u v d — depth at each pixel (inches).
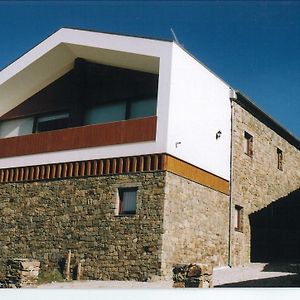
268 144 745.0
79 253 527.8
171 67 521.7
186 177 526.3
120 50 568.1
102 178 538.3
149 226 486.0
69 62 664.4
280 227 688.4
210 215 566.6
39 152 607.8
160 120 512.1
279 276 476.1
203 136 572.4
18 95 703.7
